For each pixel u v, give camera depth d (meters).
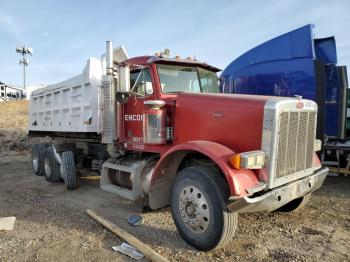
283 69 7.05
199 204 3.88
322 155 6.84
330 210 5.39
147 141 4.99
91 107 6.70
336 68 7.17
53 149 7.77
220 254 3.88
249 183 3.64
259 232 4.50
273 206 3.82
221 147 3.96
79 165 7.93
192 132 4.59
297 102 4.03
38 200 6.25
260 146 3.85
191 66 5.50
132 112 5.50
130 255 3.83
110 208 5.69
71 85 7.46
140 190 5.23
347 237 4.34
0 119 22.86
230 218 3.68
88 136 7.44
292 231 4.53
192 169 4.00
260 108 3.87
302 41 6.79
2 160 11.95
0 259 3.81
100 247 4.09
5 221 4.91
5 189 7.24
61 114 8.06
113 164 5.75
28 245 4.18
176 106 4.82
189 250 3.98
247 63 7.68
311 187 4.42
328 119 7.29
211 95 4.54
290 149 3.98
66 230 4.67
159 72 5.11
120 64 5.21
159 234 4.46
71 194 6.72
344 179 7.62
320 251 3.94
